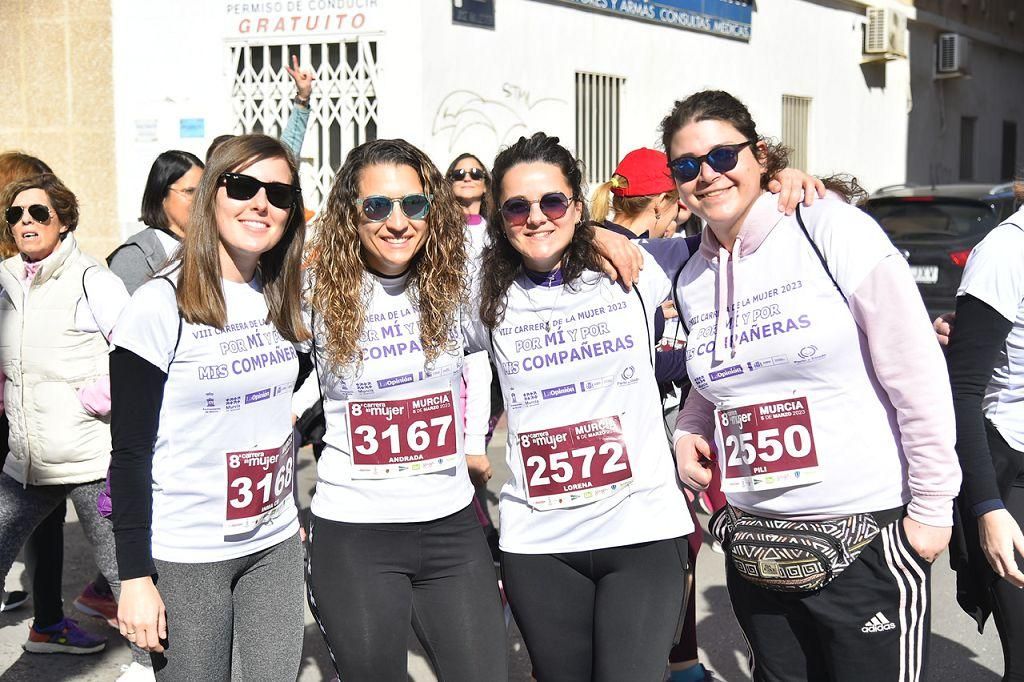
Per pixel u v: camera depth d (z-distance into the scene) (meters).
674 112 2.52
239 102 8.88
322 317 2.66
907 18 15.21
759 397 2.45
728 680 3.92
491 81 9.05
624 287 2.63
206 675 2.58
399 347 2.68
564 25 9.73
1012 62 19.69
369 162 2.61
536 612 2.64
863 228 2.33
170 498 2.54
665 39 10.96
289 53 8.70
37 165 4.48
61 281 3.65
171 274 2.54
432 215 2.67
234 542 2.59
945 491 2.29
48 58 9.27
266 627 2.69
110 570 3.73
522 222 2.56
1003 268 2.63
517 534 2.67
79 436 3.63
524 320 2.65
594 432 2.60
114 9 9.05
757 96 12.50
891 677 2.41
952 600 4.66
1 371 3.67
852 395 2.37
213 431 2.55
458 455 2.73
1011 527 2.59
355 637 2.60
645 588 2.56
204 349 2.52
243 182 2.49
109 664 4.08
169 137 9.06
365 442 2.67
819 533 2.37
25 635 4.36
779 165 2.52
